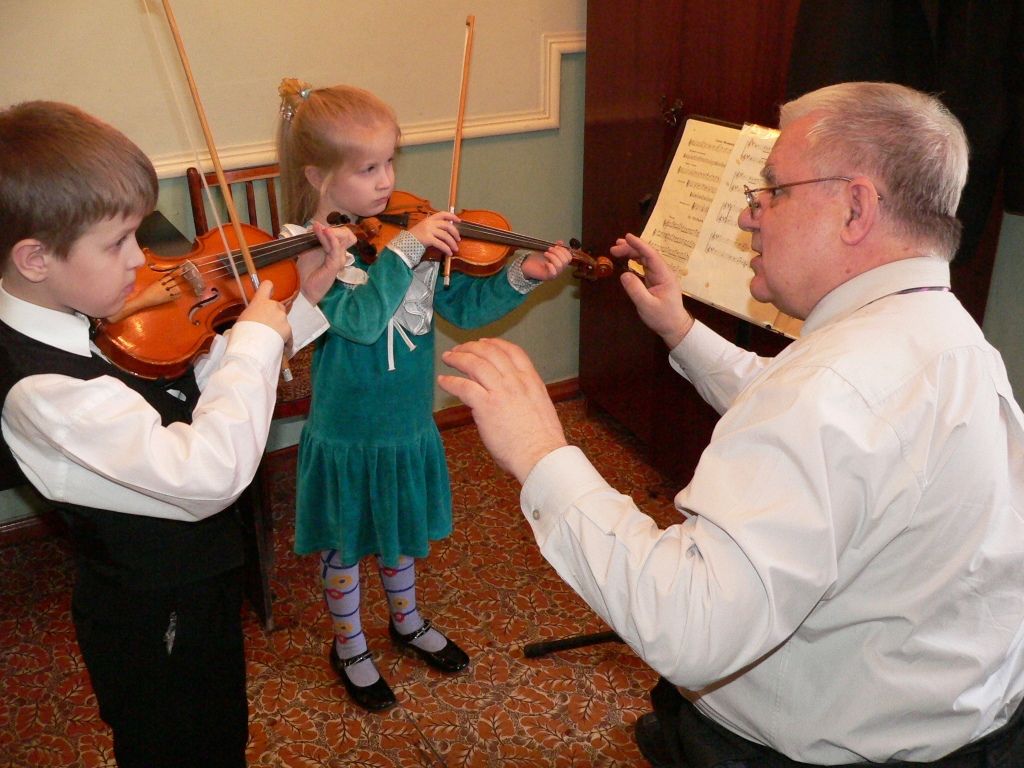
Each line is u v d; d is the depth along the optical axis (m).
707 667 0.86
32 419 1.10
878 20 1.68
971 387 0.91
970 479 0.89
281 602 2.30
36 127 1.05
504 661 2.13
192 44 2.29
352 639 1.99
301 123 1.69
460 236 1.88
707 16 2.18
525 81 2.77
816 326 1.03
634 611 0.88
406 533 1.88
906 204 0.97
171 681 1.32
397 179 2.70
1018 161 1.79
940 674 0.94
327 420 1.79
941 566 0.92
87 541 1.23
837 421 0.86
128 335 1.37
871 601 0.95
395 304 1.65
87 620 1.29
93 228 1.07
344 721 1.96
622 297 2.79
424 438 1.85
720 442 0.91
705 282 1.75
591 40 2.68
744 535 0.84
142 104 2.29
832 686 0.99
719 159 1.77
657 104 2.44
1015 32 1.69
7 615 2.27
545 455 0.95
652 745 1.36
